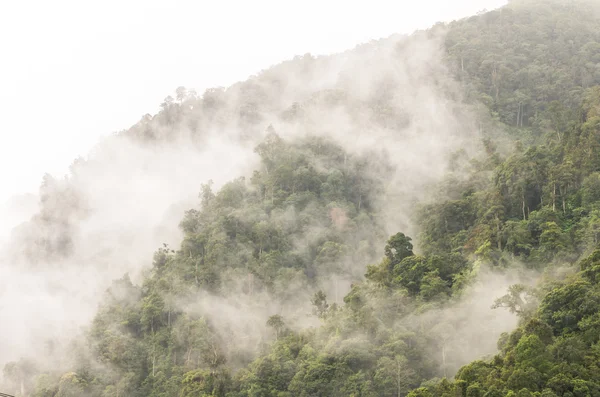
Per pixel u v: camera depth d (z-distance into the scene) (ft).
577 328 221.66
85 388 335.06
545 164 333.62
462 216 352.08
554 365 201.98
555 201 317.01
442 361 265.54
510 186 335.67
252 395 286.46
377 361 271.08
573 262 271.69
